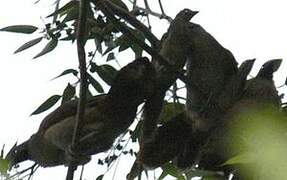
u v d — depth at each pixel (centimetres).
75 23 816
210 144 841
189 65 897
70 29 809
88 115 789
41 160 845
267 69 878
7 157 755
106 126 788
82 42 672
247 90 862
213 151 835
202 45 896
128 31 730
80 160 773
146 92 793
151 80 791
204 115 859
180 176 783
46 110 855
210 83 884
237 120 820
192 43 891
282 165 496
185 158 859
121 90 791
